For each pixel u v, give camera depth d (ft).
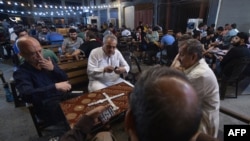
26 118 7.34
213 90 3.76
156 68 1.27
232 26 15.87
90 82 6.86
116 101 4.23
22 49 4.55
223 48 12.94
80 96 4.61
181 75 1.20
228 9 19.89
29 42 4.55
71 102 4.31
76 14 52.95
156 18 30.81
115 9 41.37
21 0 38.06
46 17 45.60
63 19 49.03
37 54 4.72
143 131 1.09
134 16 36.11
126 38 20.44
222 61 8.89
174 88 1.07
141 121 1.09
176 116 1.01
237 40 8.53
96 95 4.61
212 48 12.12
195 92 1.13
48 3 45.29
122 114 3.76
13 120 7.22
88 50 8.91
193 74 3.77
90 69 6.63
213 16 21.65
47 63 4.99
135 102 1.15
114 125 3.90
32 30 21.93
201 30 17.76
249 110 7.64
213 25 18.43
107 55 6.73
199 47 3.89
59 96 4.76
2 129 6.64
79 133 2.10
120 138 3.78
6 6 34.12
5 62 17.39
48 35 15.74
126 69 6.68
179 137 1.04
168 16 28.48
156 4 30.22
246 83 10.73
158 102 1.03
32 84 4.74
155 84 1.10
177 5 27.61
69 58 7.97
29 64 4.83
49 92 4.45
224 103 8.30
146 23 33.24
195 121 1.07
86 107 4.05
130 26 38.11
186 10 27.20
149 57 15.74
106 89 4.97
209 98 3.79
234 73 8.26
